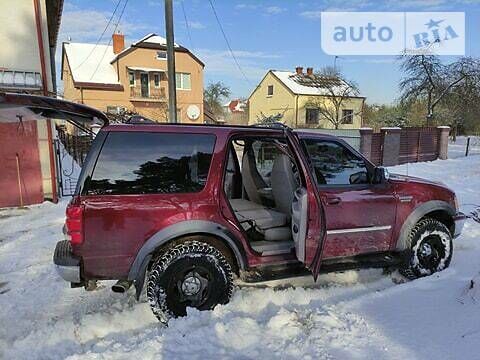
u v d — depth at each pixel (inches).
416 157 657.0
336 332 117.6
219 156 132.2
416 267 162.1
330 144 153.5
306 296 147.8
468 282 147.6
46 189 343.3
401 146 634.8
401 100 1168.8
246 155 178.2
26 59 330.6
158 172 127.7
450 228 175.0
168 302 127.1
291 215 151.2
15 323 134.0
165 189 127.3
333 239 148.8
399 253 161.5
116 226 122.1
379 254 159.5
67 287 161.8
